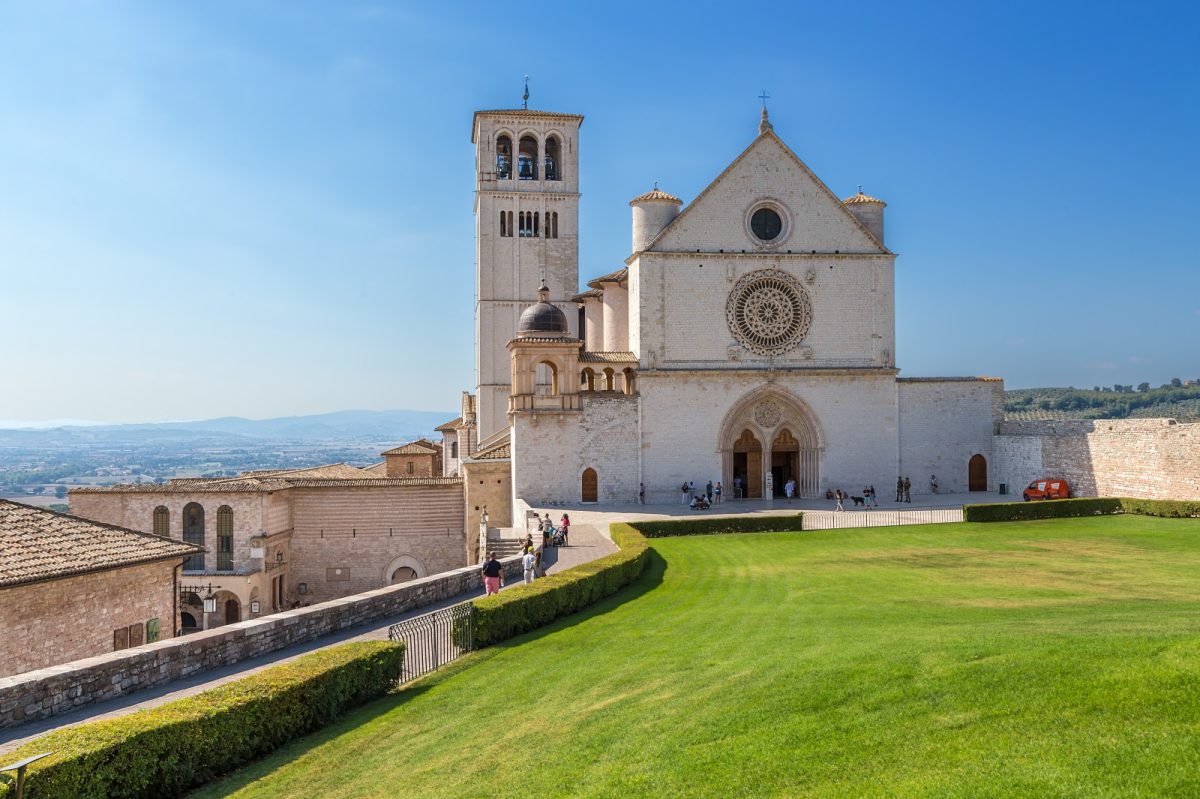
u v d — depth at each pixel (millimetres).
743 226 71375
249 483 67062
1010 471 73438
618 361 71125
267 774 17516
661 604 33156
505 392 100000
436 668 25422
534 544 44438
